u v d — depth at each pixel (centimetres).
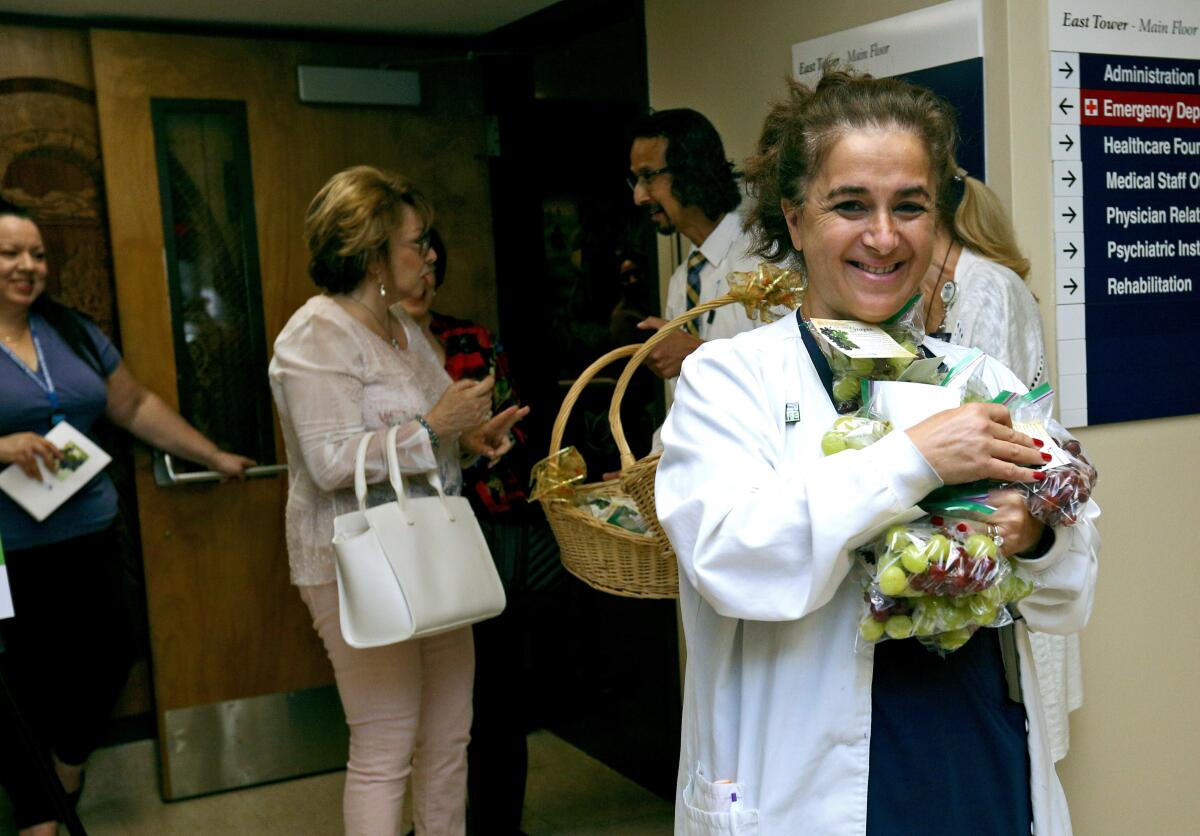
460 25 344
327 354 226
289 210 336
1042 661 194
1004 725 121
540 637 360
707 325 247
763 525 108
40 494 279
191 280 329
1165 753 242
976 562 104
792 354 123
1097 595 228
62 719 298
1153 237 226
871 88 121
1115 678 233
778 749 116
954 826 116
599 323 336
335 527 218
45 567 285
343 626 215
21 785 276
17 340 285
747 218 140
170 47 319
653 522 180
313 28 338
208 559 329
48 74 318
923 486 105
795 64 248
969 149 212
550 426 359
